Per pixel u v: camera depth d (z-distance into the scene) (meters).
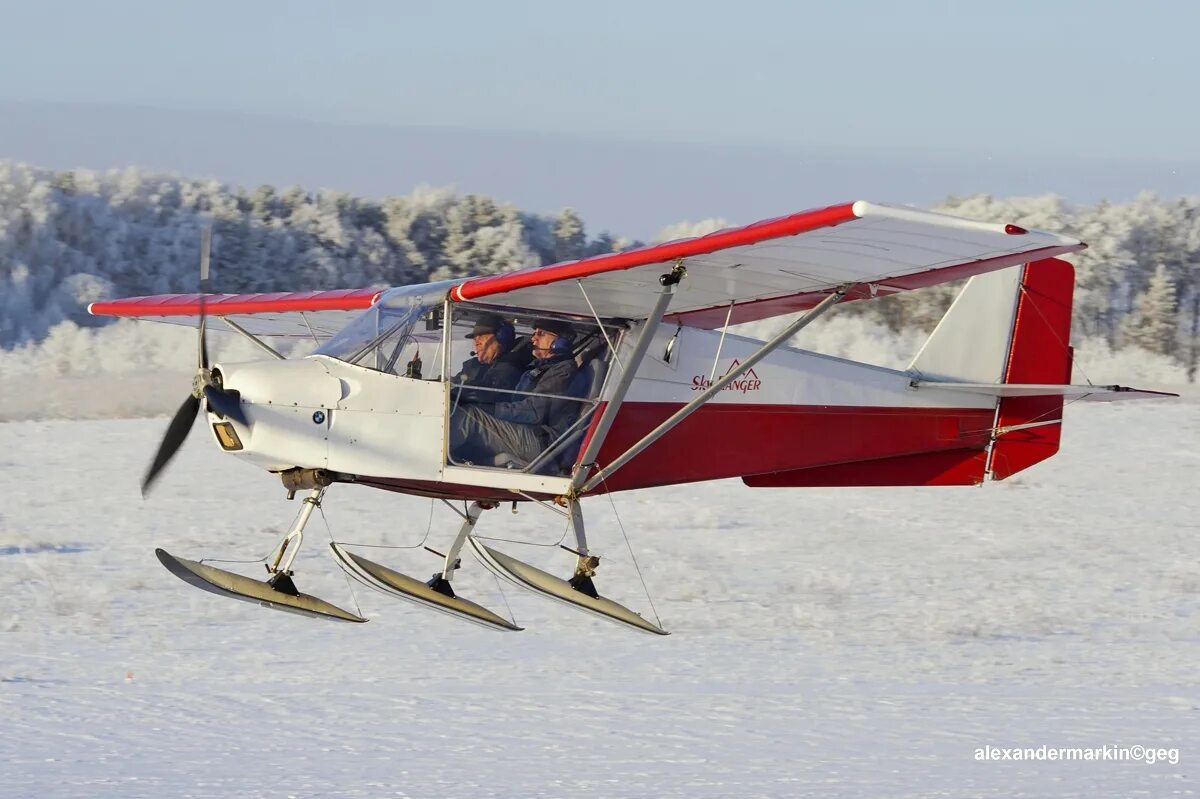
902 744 17.39
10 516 36.78
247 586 21.83
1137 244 134.00
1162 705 19.80
